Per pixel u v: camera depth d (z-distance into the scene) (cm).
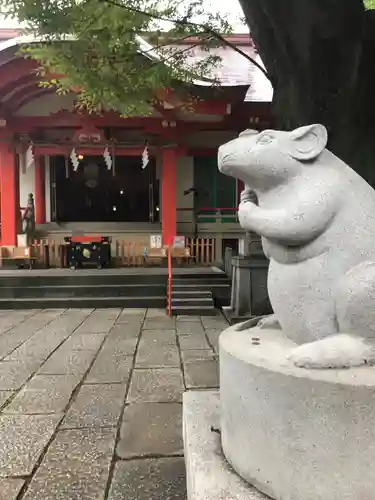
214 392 309
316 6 305
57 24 433
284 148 202
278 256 206
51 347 621
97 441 333
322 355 175
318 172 200
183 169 1633
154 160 1772
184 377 484
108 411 390
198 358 560
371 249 189
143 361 548
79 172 1756
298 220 191
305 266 196
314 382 166
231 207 1650
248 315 810
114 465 298
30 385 460
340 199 192
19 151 1366
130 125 1330
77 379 479
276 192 208
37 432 348
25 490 270
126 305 959
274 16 329
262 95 1272
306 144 201
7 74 1160
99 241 1295
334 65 324
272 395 177
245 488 187
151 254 1366
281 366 178
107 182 1808
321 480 167
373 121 335
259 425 183
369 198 198
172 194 1369
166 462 302
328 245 191
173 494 263
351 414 162
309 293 195
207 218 1609
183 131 1342
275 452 177
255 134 214
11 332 721
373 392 160
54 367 525
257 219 203
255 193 222
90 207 1800
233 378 199
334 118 334
